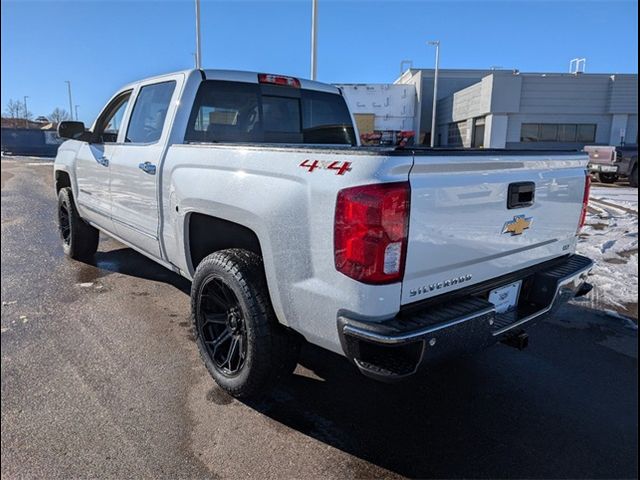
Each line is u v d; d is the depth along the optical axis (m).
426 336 2.26
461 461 2.65
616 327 4.39
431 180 2.37
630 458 2.69
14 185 16.20
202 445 2.72
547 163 3.05
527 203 2.92
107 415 2.96
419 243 2.35
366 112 41.69
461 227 2.53
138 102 4.47
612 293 5.21
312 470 2.56
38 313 4.49
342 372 3.57
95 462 2.57
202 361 3.42
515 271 3.03
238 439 2.78
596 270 5.98
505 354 3.90
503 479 2.53
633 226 8.70
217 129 4.04
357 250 2.25
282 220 2.58
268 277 2.73
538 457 2.69
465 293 2.68
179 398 3.16
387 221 2.22
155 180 3.77
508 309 3.07
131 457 2.61
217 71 4.06
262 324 2.84
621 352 3.92
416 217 2.31
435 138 44.09
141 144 4.16
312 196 2.43
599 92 31.83
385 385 3.40
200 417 2.97
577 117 32.22
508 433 2.90
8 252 6.69
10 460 2.57
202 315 3.28
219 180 3.03
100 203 5.00
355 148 2.44
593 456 2.71
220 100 4.04
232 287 2.93
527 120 32.41
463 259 2.59
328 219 2.35
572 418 3.05
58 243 7.30
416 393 3.32
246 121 4.22
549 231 3.19
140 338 3.99
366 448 2.74
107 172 4.69
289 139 4.55
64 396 3.15
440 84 42.88
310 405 3.14
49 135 46.19
